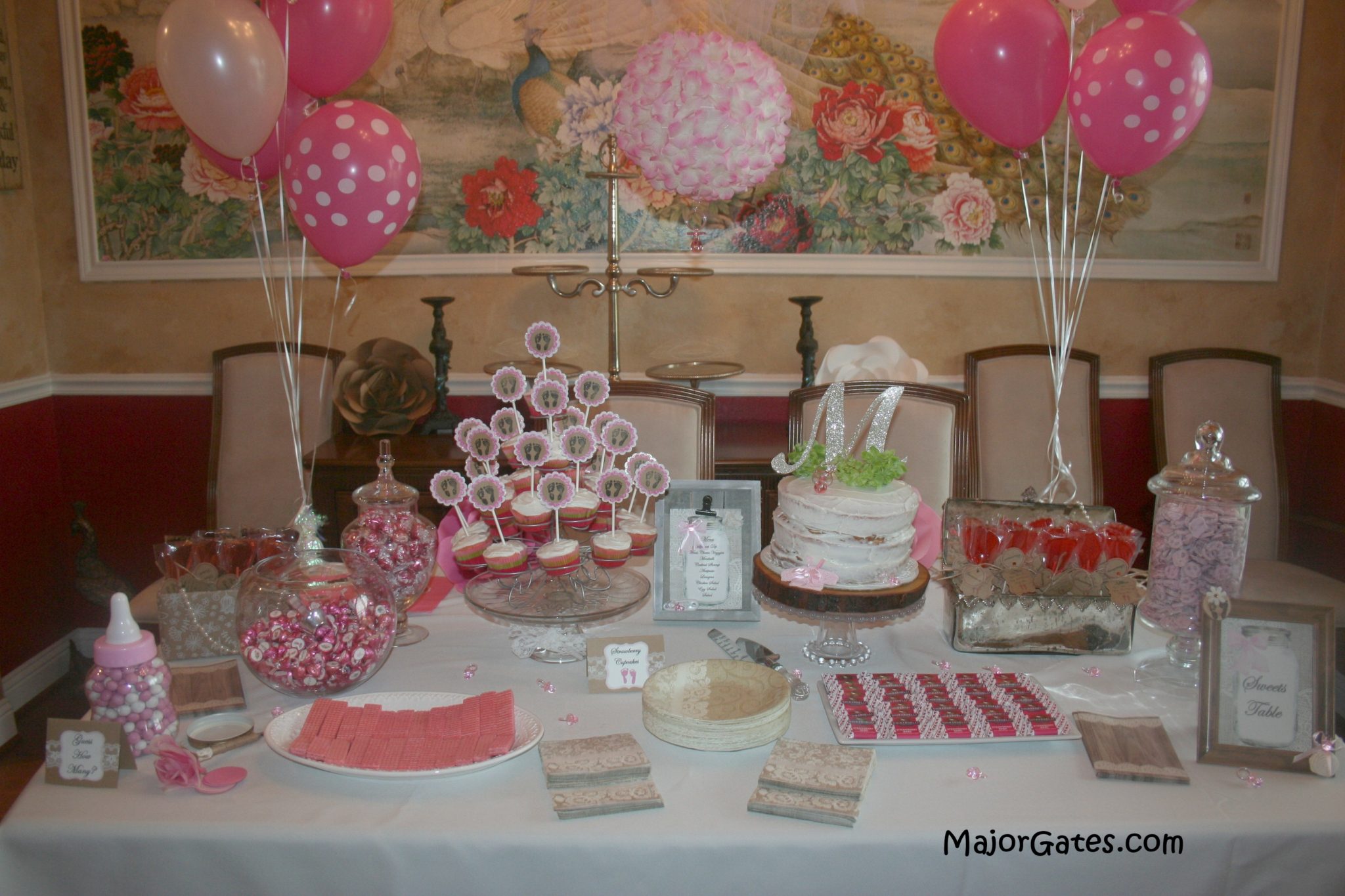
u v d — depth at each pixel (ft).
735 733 4.25
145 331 10.91
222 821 3.81
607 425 5.41
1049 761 4.32
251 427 10.13
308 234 6.82
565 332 11.07
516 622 4.97
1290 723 4.30
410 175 6.73
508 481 5.59
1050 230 9.04
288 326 10.92
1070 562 5.32
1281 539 10.54
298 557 4.92
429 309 10.97
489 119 10.53
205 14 5.76
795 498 5.15
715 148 7.60
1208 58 6.49
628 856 3.73
